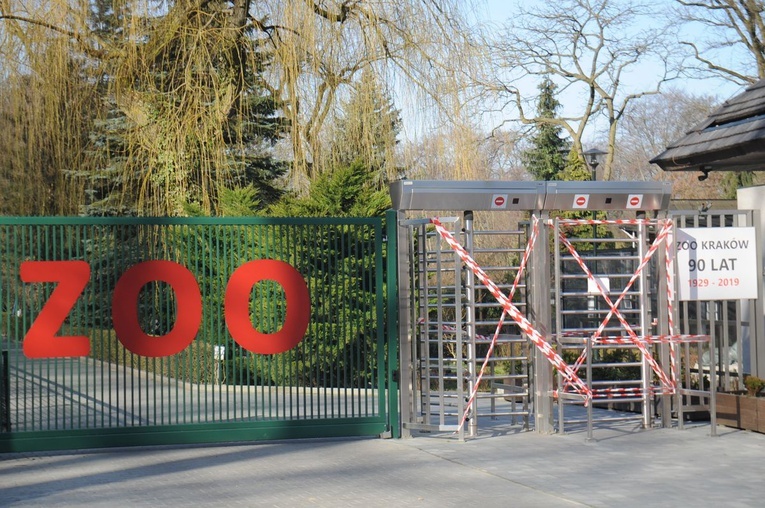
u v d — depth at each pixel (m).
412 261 11.16
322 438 11.14
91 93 20.53
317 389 11.13
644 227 11.73
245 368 11.33
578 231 23.28
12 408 11.13
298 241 11.18
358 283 11.29
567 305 14.16
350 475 8.97
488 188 11.09
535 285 11.41
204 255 10.94
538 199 11.29
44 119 20.09
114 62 19.89
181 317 10.77
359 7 19.97
